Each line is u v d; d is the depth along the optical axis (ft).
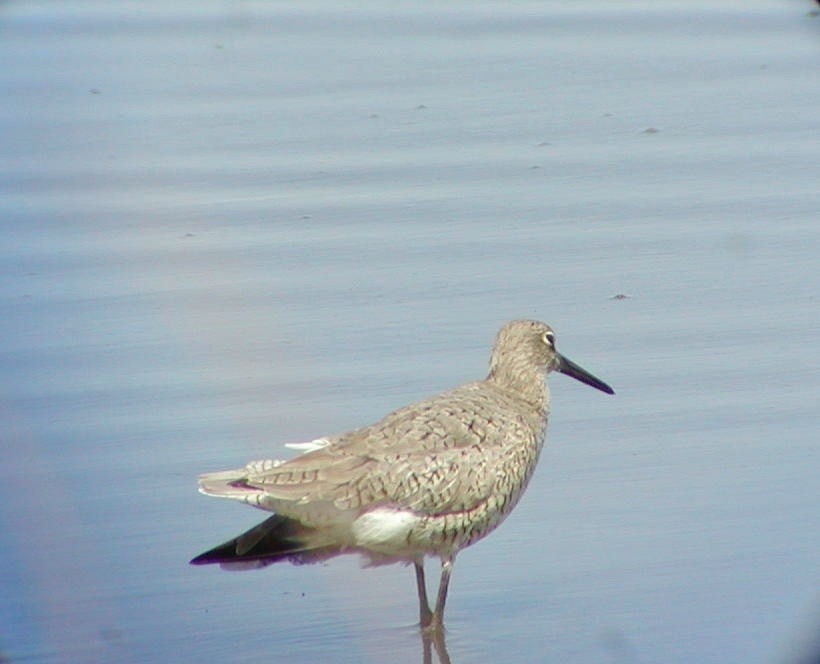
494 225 53.62
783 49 69.15
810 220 53.42
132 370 45.24
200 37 72.64
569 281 49.93
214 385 44.21
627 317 47.83
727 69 67.05
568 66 68.08
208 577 36.55
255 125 62.54
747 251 51.55
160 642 34.35
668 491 39.50
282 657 33.91
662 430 42.27
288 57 70.23
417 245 52.37
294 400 43.45
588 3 76.13
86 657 33.58
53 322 47.67
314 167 58.44
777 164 57.67
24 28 73.36
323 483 34.37
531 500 39.50
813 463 40.45
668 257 51.31
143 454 41.04
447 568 35.73
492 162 58.65
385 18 75.41
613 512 38.81
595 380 39.65
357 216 54.60
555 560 37.27
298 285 49.73
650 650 33.81
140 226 53.88
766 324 47.26
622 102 64.03
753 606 35.12
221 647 34.24
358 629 35.37
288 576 37.17
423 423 35.68
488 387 38.17
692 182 56.44
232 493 34.17
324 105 64.54
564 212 54.44
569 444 41.86
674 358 45.65
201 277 50.39
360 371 44.78
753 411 42.93
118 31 73.46
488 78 67.05
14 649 33.81
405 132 61.57
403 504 34.78
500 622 35.29
